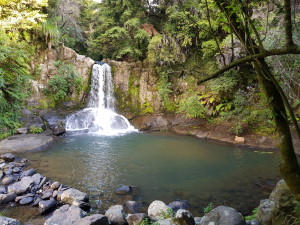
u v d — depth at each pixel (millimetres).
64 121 12500
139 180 6609
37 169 7102
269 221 3568
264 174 7066
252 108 10445
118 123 13289
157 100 14664
